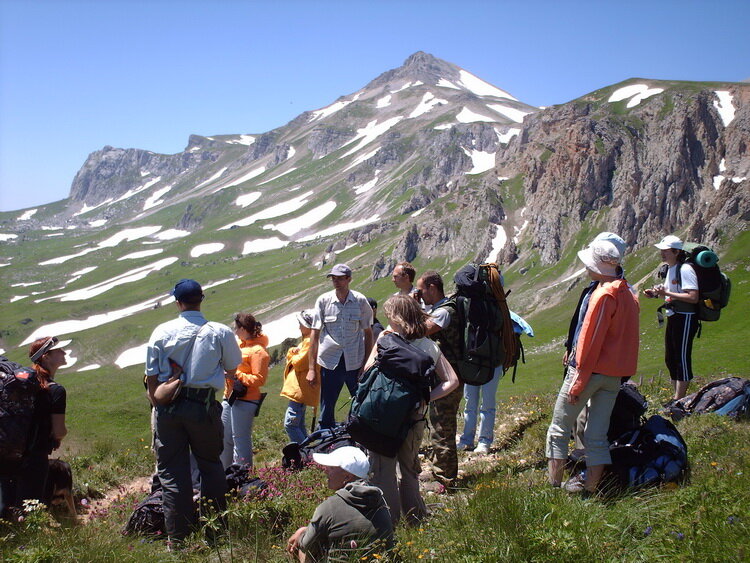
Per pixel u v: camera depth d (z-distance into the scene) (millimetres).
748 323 64688
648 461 7367
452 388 7633
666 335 12008
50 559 6453
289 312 191125
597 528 5719
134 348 182750
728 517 5504
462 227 195000
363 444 7121
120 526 8742
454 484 8945
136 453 14070
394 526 6785
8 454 7980
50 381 8750
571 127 175750
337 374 11141
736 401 10609
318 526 6121
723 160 159500
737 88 184500
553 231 164375
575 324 8203
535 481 7770
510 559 5449
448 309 8930
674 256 11609
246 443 10969
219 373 8250
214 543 7414
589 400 7688
